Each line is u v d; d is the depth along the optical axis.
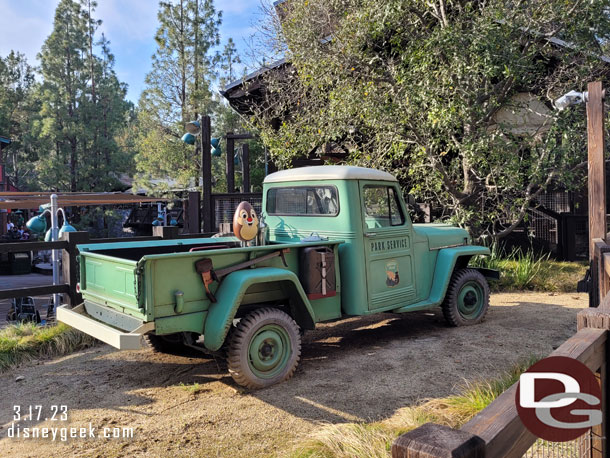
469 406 3.57
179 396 4.18
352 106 8.72
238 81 12.33
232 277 4.20
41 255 19.61
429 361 4.88
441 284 5.96
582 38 8.48
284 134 10.52
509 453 1.35
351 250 5.11
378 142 9.59
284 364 4.41
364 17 8.62
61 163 24.23
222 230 6.59
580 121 8.30
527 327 6.13
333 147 11.55
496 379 4.17
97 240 6.24
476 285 6.41
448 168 9.88
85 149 25.64
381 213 5.50
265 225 5.80
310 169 5.56
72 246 6.07
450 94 8.43
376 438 3.13
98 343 5.79
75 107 25.80
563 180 8.81
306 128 9.90
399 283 5.59
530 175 8.55
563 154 8.41
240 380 4.15
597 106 5.93
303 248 4.77
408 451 1.17
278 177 5.82
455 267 6.53
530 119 9.57
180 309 3.91
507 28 8.30
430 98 8.21
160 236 6.69
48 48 24.95
